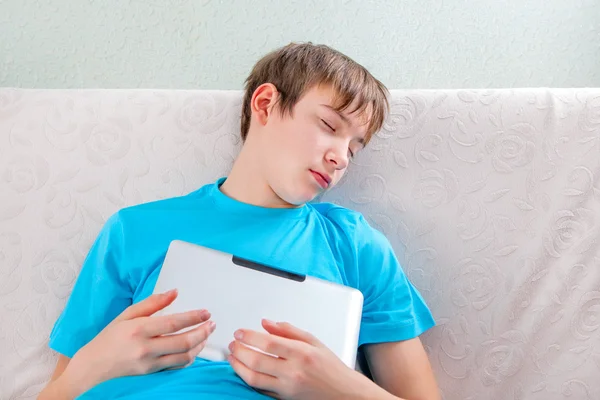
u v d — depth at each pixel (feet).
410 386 3.04
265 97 3.28
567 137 3.58
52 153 3.70
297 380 2.47
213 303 2.80
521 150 3.59
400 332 3.12
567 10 4.42
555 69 4.43
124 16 4.41
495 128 3.64
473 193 3.60
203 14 4.42
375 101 3.22
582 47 4.42
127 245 3.14
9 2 4.37
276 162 3.08
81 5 4.39
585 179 3.51
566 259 3.46
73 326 3.10
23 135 3.71
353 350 2.81
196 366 2.67
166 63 4.43
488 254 3.53
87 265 3.22
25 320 3.48
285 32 4.42
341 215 3.36
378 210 3.66
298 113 3.10
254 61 4.43
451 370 3.45
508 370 3.42
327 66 3.18
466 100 3.69
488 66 4.44
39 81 4.39
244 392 2.58
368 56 4.43
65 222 3.61
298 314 2.81
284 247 3.10
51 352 3.45
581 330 3.40
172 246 2.90
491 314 3.48
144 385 2.63
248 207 3.20
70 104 3.79
